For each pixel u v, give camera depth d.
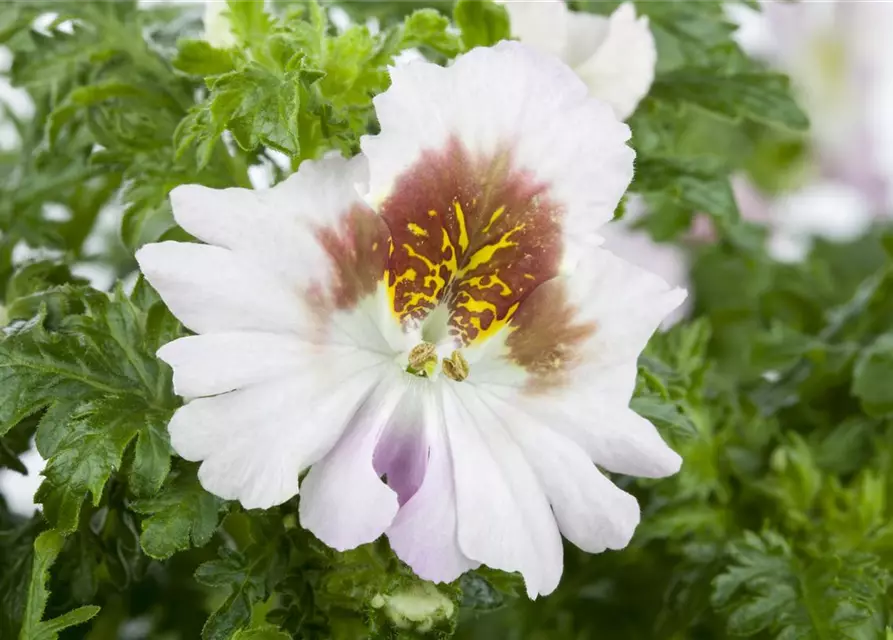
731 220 0.22
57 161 0.22
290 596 0.18
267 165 0.20
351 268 0.17
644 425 0.17
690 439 0.20
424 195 0.17
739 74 0.22
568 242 0.17
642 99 0.22
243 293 0.16
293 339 0.16
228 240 0.16
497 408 0.17
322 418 0.17
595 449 0.17
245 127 0.17
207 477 0.16
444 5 0.21
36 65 0.21
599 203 0.17
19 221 0.22
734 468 0.22
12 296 0.20
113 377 0.18
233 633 0.18
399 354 0.18
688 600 0.21
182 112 0.21
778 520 0.22
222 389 0.16
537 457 0.17
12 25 0.21
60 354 0.18
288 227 0.16
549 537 0.17
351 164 0.17
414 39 0.18
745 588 0.20
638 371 0.19
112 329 0.18
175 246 0.16
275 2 0.20
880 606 0.20
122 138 0.20
